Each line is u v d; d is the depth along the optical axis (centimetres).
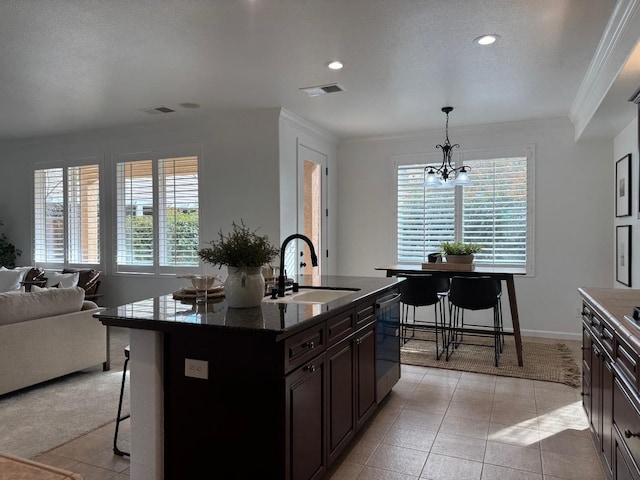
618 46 291
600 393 244
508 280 442
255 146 512
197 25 290
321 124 559
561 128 538
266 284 329
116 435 268
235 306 240
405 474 246
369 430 300
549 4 264
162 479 218
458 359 463
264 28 295
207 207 540
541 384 389
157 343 216
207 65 359
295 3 262
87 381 392
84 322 401
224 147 529
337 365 248
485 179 572
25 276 583
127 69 367
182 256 557
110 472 247
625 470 190
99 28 293
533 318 557
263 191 510
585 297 272
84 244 622
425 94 437
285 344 194
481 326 526
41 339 367
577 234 536
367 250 639
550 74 381
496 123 552
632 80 321
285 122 513
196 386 211
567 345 513
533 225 552
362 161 640
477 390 375
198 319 211
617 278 500
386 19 283
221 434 206
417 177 609
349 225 648
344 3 263
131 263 589
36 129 580
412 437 290
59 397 355
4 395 358
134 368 220
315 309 234
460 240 584
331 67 364
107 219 604
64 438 286
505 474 246
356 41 315
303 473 209
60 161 632
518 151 556
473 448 275
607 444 227
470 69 370
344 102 464
